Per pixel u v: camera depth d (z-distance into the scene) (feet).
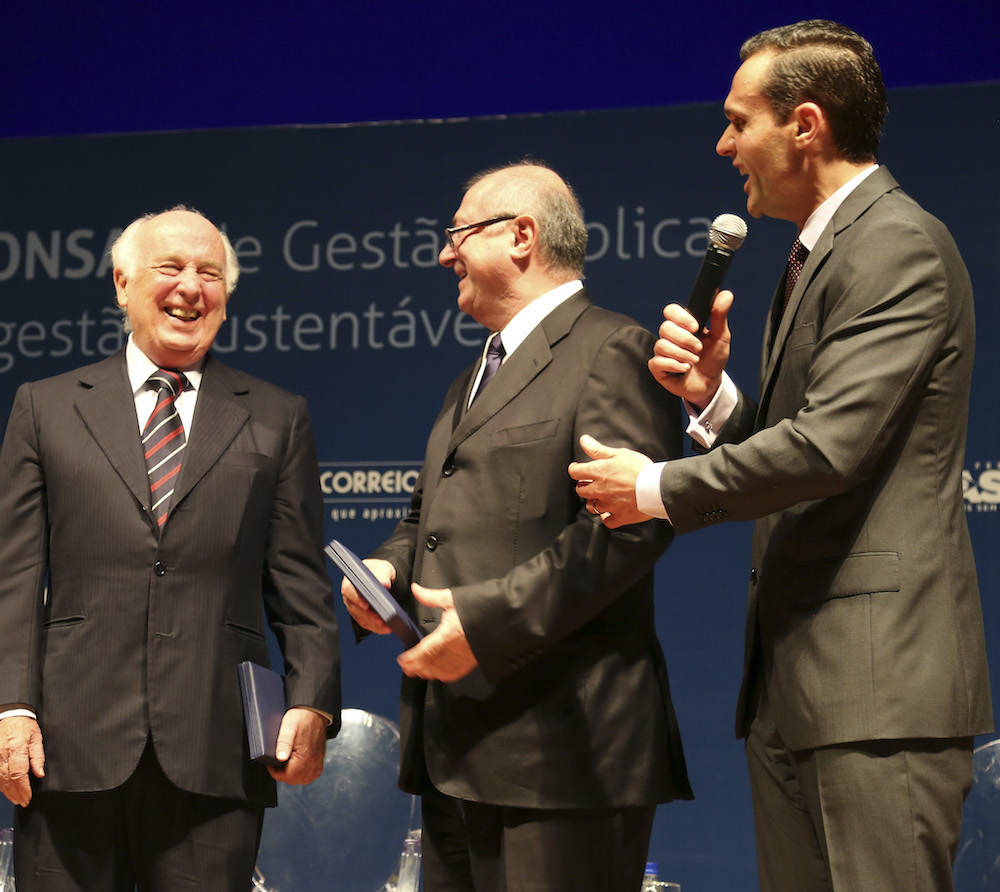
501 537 7.52
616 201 14.98
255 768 8.37
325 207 15.56
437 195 15.38
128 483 8.40
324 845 11.10
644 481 6.79
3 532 8.50
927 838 6.38
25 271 15.79
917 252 6.67
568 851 7.23
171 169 15.85
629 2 15.70
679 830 13.46
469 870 7.95
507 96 15.83
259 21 16.46
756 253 14.53
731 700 13.67
